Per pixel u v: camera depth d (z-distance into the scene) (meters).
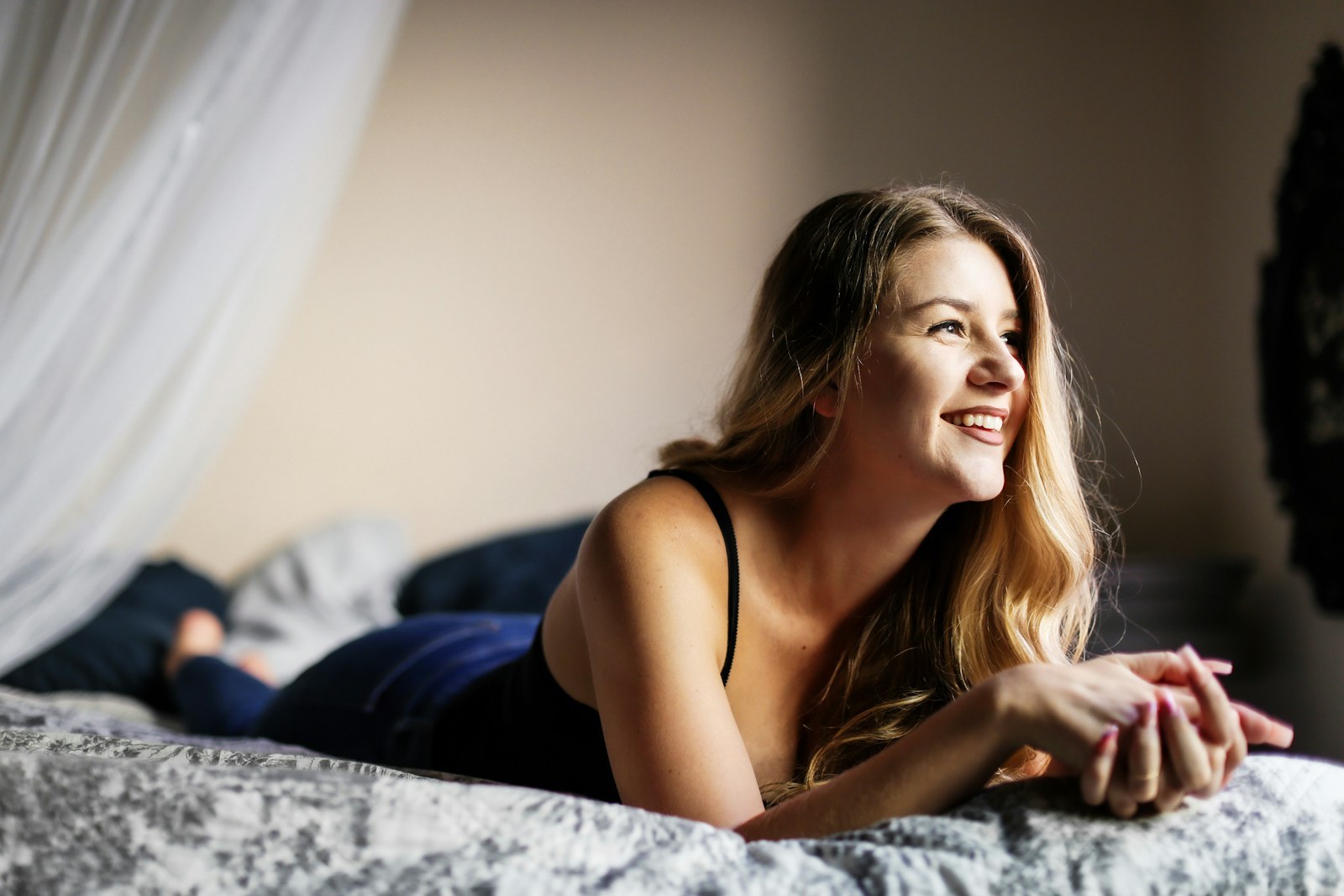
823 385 1.02
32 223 1.25
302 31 1.49
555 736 1.18
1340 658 2.47
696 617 0.96
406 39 3.21
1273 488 2.72
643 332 3.14
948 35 3.10
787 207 3.11
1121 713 0.69
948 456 0.97
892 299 0.99
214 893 0.55
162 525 1.95
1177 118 3.07
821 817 0.76
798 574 1.07
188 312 1.52
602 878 0.59
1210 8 2.97
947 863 0.63
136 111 1.32
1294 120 2.61
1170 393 3.04
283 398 3.20
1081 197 3.07
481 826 0.59
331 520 3.17
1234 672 2.67
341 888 0.56
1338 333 2.40
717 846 0.64
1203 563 2.48
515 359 3.18
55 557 1.63
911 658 1.13
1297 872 0.66
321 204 2.10
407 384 3.19
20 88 1.23
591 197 3.17
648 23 3.17
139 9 1.29
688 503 1.04
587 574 0.98
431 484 3.18
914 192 1.06
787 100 3.12
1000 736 0.73
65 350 1.35
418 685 1.48
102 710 2.17
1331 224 2.41
